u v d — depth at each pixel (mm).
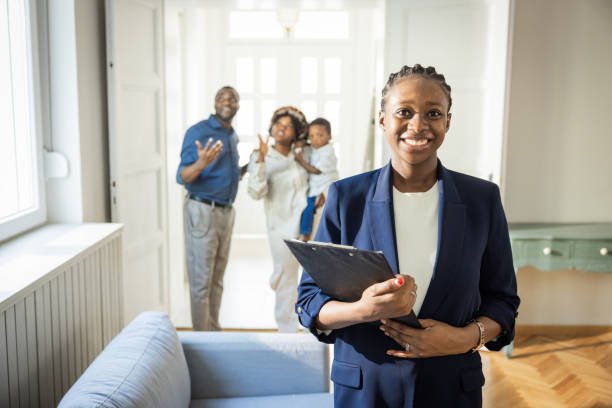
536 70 4297
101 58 3381
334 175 4152
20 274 2059
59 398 2262
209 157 3717
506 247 1432
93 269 2641
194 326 3977
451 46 3971
